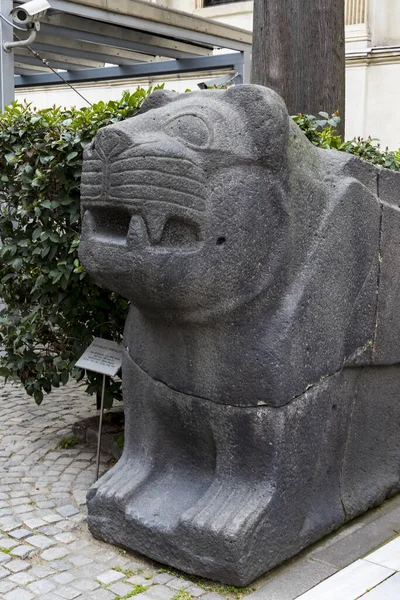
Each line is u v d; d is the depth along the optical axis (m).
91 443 3.92
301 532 2.67
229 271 2.40
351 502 2.96
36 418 4.36
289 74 4.83
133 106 3.49
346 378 2.85
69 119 3.60
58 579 2.54
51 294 3.86
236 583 2.46
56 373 3.98
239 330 2.53
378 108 10.03
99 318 3.84
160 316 2.57
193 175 2.34
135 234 2.37
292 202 2.51
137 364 2.86
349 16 10.11
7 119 3.77
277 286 2.52
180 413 2.73
